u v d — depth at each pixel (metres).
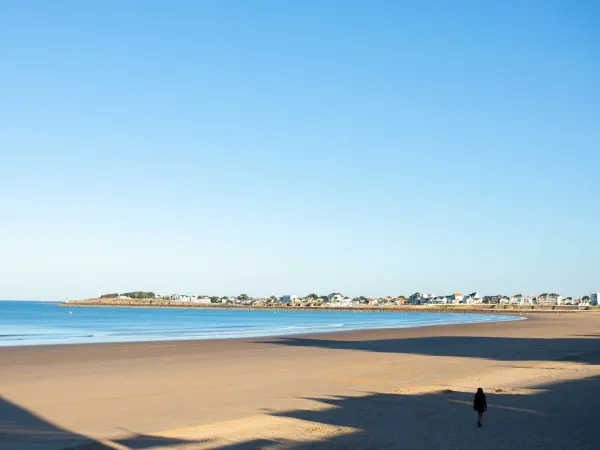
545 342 47.53
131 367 27.11
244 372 25.72
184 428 14.54
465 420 15.41
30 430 14.27
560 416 15.87
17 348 36.22
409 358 32.78
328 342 46.31
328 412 16.59
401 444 12.91
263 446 12.81
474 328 78.62
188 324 94.25
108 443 13.03
